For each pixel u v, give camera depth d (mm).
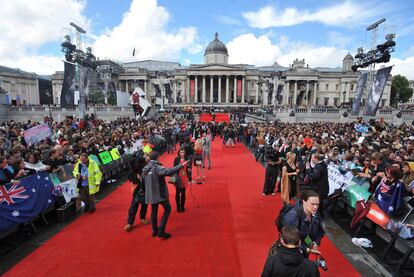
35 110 44625
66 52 34875
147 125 24781
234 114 48750
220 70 84438
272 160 10305
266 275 3012
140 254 6039
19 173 7281
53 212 8312
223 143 24828
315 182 7207
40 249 6285
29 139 13844
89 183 8484
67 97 29984
